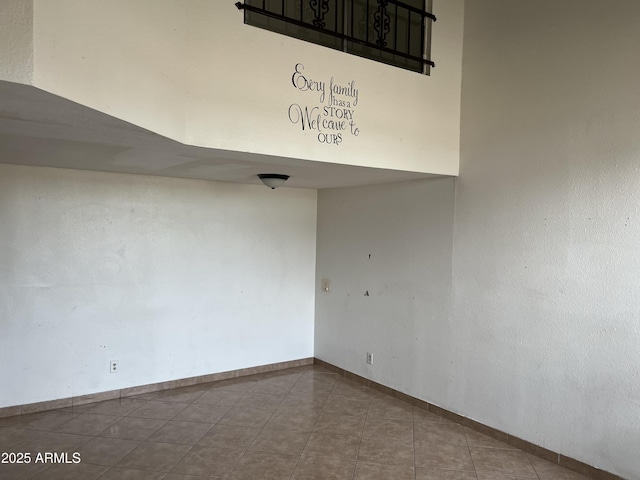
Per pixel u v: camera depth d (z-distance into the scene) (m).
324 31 2.84
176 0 2.18
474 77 3.40
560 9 2.87
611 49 2.62
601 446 2.70
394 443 3.21
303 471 2.82
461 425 3.51
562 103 2.85
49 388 3.67
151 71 2.02
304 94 2.74
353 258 4.53
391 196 4.09
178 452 3.04
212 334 4.43
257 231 4.64
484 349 3.34
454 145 3.48
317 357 5.04
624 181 2.57
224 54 2.41
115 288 3.91
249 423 3.52
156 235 4.09
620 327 2.60
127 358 4.00
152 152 2.61
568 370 2.85
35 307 3.58
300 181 4.12
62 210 3.65
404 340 3.99
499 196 3.21
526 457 3.02
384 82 3.11
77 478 2.70
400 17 3.33
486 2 3.32
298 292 4.95
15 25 1.37
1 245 3.44
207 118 2.36
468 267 3.43
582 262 2.76
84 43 1.62
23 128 2.01
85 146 2.46
